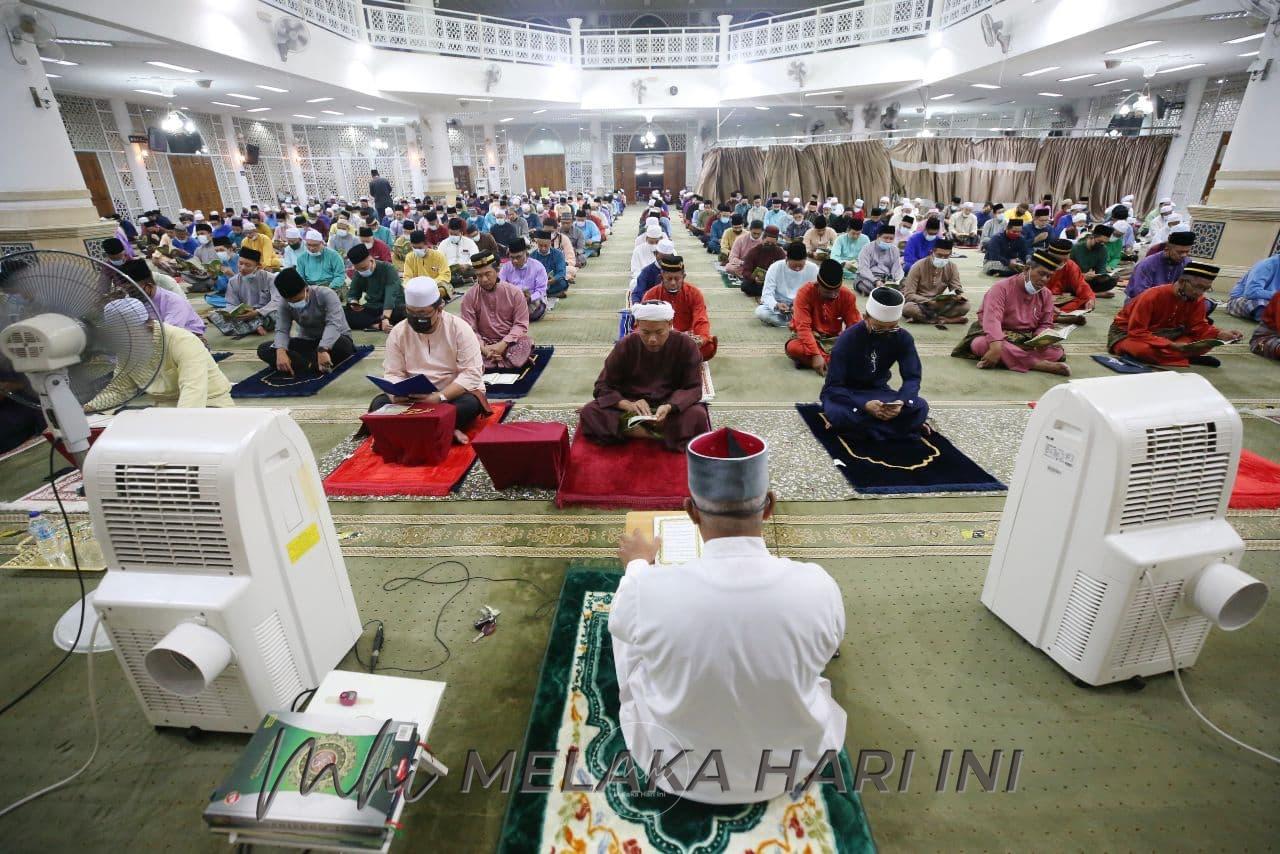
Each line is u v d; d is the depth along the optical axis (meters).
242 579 1.44
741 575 1.10
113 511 1.43
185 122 12.95
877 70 12.19
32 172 5.22
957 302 5.71
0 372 1.85
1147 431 1.50
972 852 1.31
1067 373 4.21
